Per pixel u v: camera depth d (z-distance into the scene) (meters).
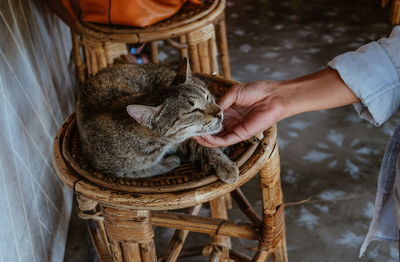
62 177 1.05
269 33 3.10
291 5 3.40
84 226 1.86
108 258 1.31
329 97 1.00
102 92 1.20
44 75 1.90
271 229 1.24
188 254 1.62
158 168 1.08
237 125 1.10
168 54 2.94
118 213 1.00
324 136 2.24
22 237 1.36
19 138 1.47
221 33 2.12
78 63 2.15
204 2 1.64
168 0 1.53
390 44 0.90
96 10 1.54
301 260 1.72
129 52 2.38
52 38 2.16
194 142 1.12
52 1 1.77
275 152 1.13
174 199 0.96
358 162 2.09
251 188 2.01
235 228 1.27
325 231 1.81
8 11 1.59
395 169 0.92
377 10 3.25
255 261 1.29
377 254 1.71
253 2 3.48
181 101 1.10
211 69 1.68
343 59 0.92
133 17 1.51
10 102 1.44
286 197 1.95
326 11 3.29
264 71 2.74
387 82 0.89
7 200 1.28
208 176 1.00
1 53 1.44
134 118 1.02
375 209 0.96
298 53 2.88
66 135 1.16
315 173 2.05
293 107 1.04
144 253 1.06
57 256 1.67
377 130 2.25
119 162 1.06
